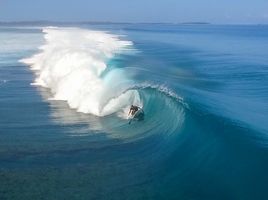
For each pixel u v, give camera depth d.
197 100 16.92
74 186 10.45
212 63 35.97
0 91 22.45
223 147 11.55
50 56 30.78
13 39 57.09
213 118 13.92
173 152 12.56
